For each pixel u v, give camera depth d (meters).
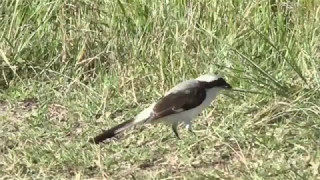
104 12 13.30
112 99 12.11
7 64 13.13
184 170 9.68
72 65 13.11
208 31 12.45
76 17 13.43
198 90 9.98
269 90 11.36
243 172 9.34
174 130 10.34
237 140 10.30
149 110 10.02
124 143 10.58
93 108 11.79
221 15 12.78
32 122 11.45
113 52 12.88
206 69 12.13
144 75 12.44
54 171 9.86
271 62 12.30
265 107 11.11
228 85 10.27
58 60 13.21
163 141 10.60
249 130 10.62
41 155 10.21
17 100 12.40
